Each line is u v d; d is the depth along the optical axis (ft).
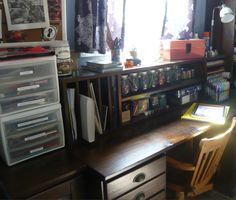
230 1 7.06
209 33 7.48
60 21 4.54
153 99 5.96
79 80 4.26
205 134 5.67
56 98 4.06
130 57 5.81
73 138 4.46
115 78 4.84
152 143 4.43
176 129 5.05
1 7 3.94
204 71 6.72
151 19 6.36
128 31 6.06
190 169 4.54
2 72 3.50
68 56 4.26
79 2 4.69
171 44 6.07
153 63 5.85
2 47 3.85
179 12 6.74
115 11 5.47
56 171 3.59
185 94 6.41
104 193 3.57
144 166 3.99
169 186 5.08
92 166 3.70
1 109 3.56
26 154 3.91
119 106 5.00
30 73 3.73
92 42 4.99
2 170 3.67
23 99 3.76
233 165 5.92
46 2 4.29
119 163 3.77
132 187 3.90
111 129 4.97
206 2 7.65
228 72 7.38
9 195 3.07
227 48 7.38
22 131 3.82
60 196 3.50
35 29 4.29
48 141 4.13
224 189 6.21
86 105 4.28
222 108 5.97
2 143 3.67
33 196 3.22
